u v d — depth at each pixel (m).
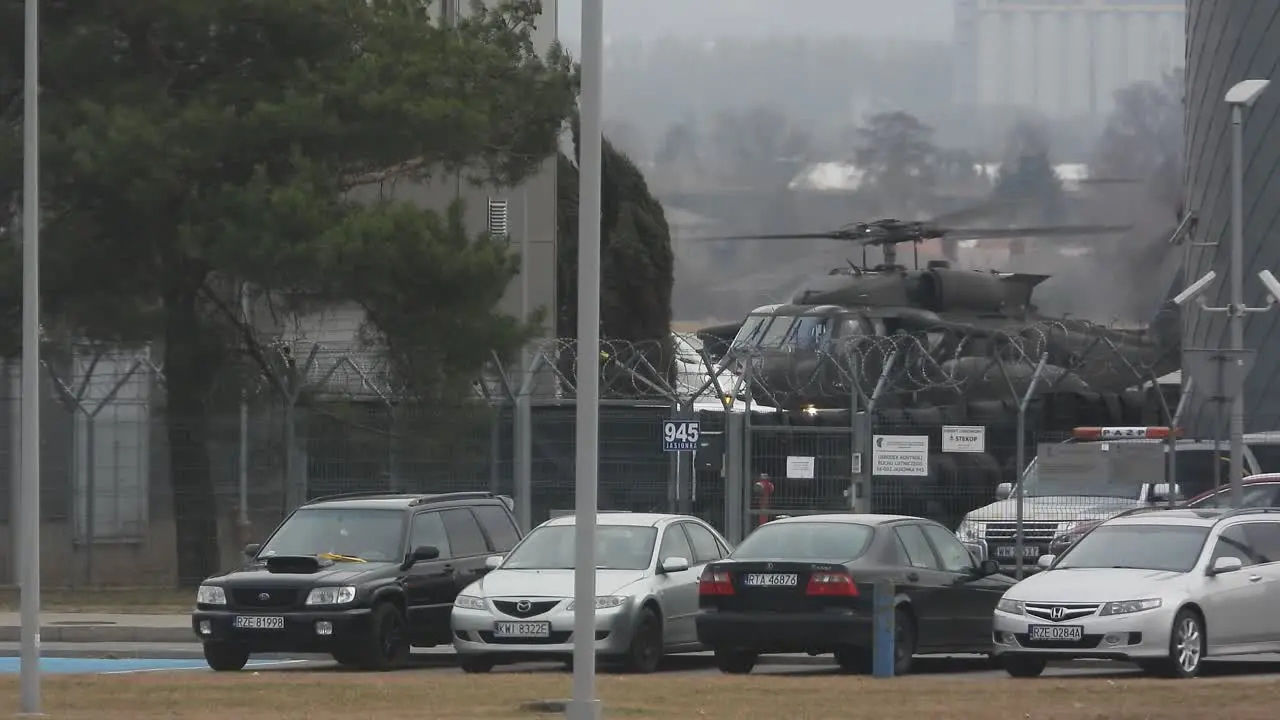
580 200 52.84
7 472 122.12
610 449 111.12
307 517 81.44
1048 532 107.81
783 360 131.75
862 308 155.50
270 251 108.19
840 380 121.25
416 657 86.62
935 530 79.62
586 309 52.47
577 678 51.50
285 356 122.31
